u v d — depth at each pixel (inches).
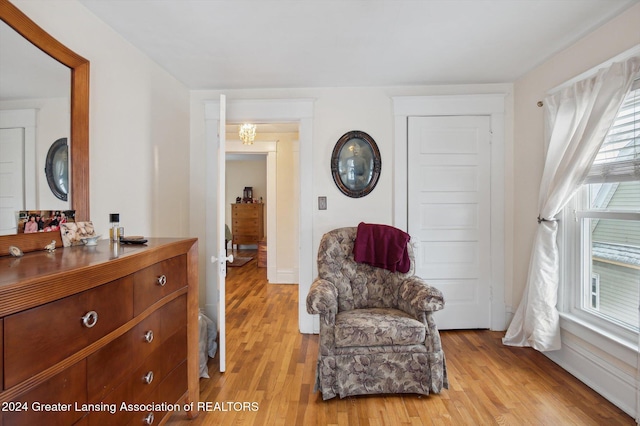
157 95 102.3
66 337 39.3
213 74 111.3
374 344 80.3
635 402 72.4
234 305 157.3
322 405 78.5
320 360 80.8
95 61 74.9
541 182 98.8
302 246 124.3
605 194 85.5
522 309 109.6
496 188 122.8
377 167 124.0
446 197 124.3
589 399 79.7
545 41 90.0
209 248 126.7
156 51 93.6
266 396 82.2
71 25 67.6
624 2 72.4
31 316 34.8
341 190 124.3
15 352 33.0
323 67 106.4
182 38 86.2
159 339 61.1
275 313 145.6
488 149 123.6
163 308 62.7
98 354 44.8
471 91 123.4
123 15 75.0
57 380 38.1
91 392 43.6
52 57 60.7
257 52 95.2
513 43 91.0
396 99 122.3
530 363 97.7
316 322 122.6
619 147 79.6
